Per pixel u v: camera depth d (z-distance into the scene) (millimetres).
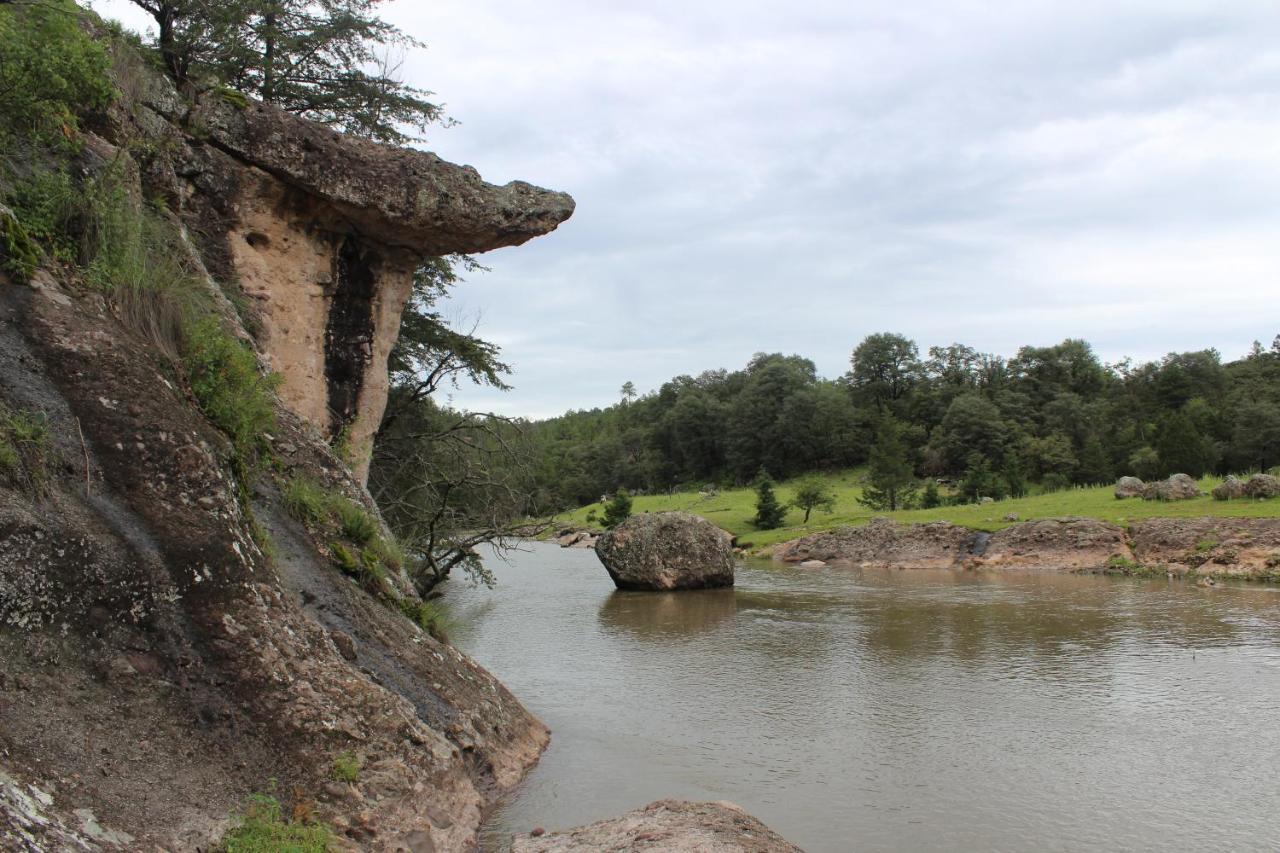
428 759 8992
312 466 12531
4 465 6871
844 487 99250
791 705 15852
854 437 113188
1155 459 71562
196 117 15125
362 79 22828
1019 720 14797
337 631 9391
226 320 12594
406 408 25672
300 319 16531
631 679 18156
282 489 11273
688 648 21953
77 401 7922
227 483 8547
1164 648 20781
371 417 18234
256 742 7395
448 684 11234
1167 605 27609
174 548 7637
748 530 66250
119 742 6422
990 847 9633
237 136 15469
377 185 16594
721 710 15477
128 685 6820
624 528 37469
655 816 8789
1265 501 40469
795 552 51625
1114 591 31422
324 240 17016
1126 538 39969
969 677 18109
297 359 16406
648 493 118000
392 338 18656
